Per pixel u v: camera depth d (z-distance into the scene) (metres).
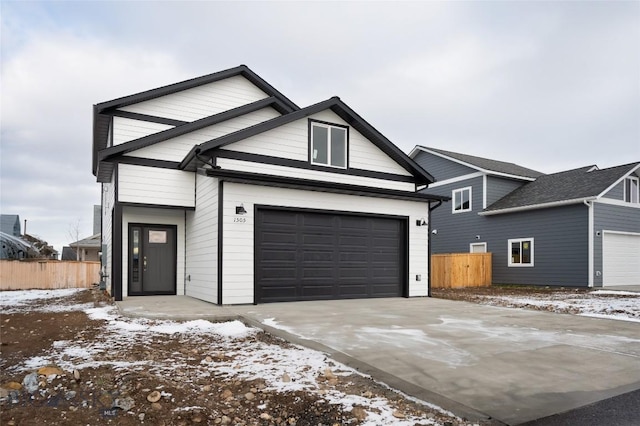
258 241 9.77
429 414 3.26
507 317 8.05
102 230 16.84
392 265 11.90
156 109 12.81
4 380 3.81
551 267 17.27
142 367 4.34
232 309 8.60
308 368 4.47
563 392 3.78
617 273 16.75
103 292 14.07
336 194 11.00
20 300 11.70
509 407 3.41
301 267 10.35
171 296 11.49
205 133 11.95
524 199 18.92
